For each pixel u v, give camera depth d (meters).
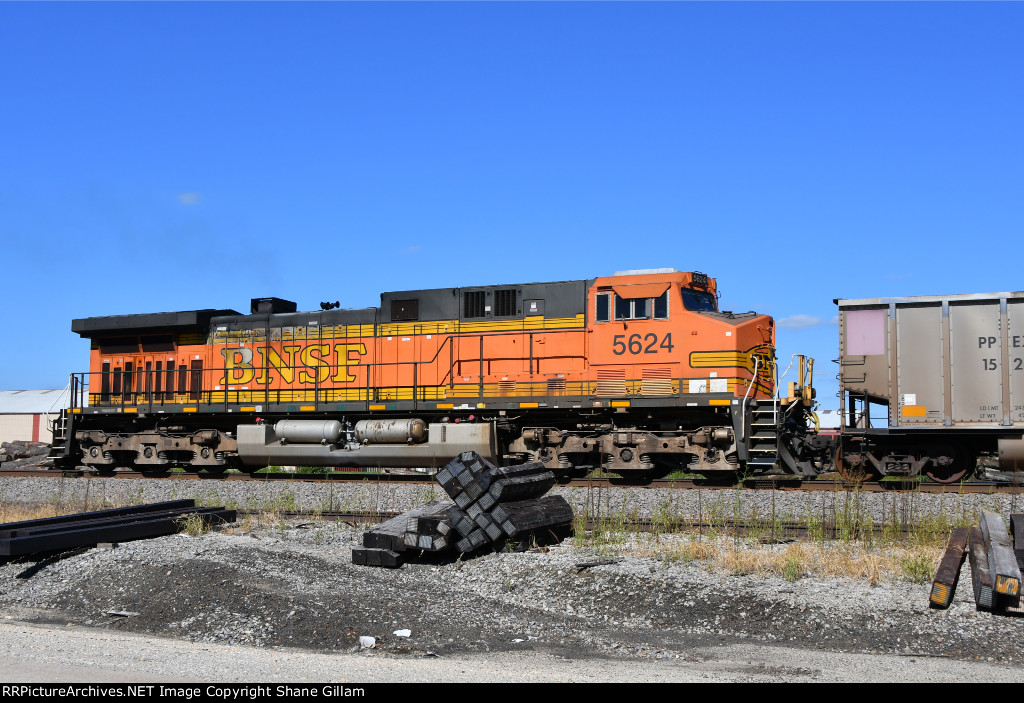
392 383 19.45
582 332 18.05
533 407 18.09
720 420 17.33
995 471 20.27
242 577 9.59
